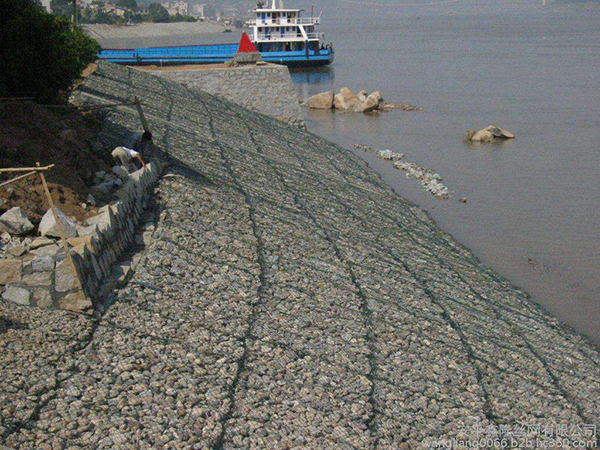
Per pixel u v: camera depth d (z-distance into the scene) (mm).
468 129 52594
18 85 24266
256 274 18172
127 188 18672
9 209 15484
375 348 15945
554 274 24672
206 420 12016
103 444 10766
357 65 106500
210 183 24062
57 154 18672
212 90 47438
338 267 20422
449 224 30172
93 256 14984
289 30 97000
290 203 25719
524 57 118375
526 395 15562
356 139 48875
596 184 36375
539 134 50062
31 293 13766
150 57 75188
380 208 30094
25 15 24578
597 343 19625
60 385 11742
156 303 15164
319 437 12445
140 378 12531
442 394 14781
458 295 20891
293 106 48531
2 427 10477
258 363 14117
